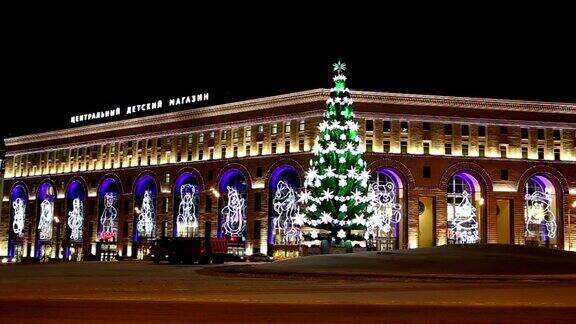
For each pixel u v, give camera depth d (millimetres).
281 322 13984
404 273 34062
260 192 98812
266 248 96938
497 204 96938
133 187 114375
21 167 134250
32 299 19438
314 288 25422
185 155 109000
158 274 38688
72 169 124938
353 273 34031
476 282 29891
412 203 93688
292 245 94250
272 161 97938
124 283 28625
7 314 15258
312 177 62781
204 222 104375
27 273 39688
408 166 94312
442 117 96875
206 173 105375
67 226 123438
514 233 96062
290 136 97000
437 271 34938
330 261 40688
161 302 18469
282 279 32688
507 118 98750
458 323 13906
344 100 63344
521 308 16969
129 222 114062
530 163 98125
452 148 96500
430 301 19016
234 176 103875
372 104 95250
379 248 91438
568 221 97375
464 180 98250
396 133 95438
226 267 46000
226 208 102625
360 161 62781
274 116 99000
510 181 97312
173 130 110938
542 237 97625
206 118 106938
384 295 21422
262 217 98000
